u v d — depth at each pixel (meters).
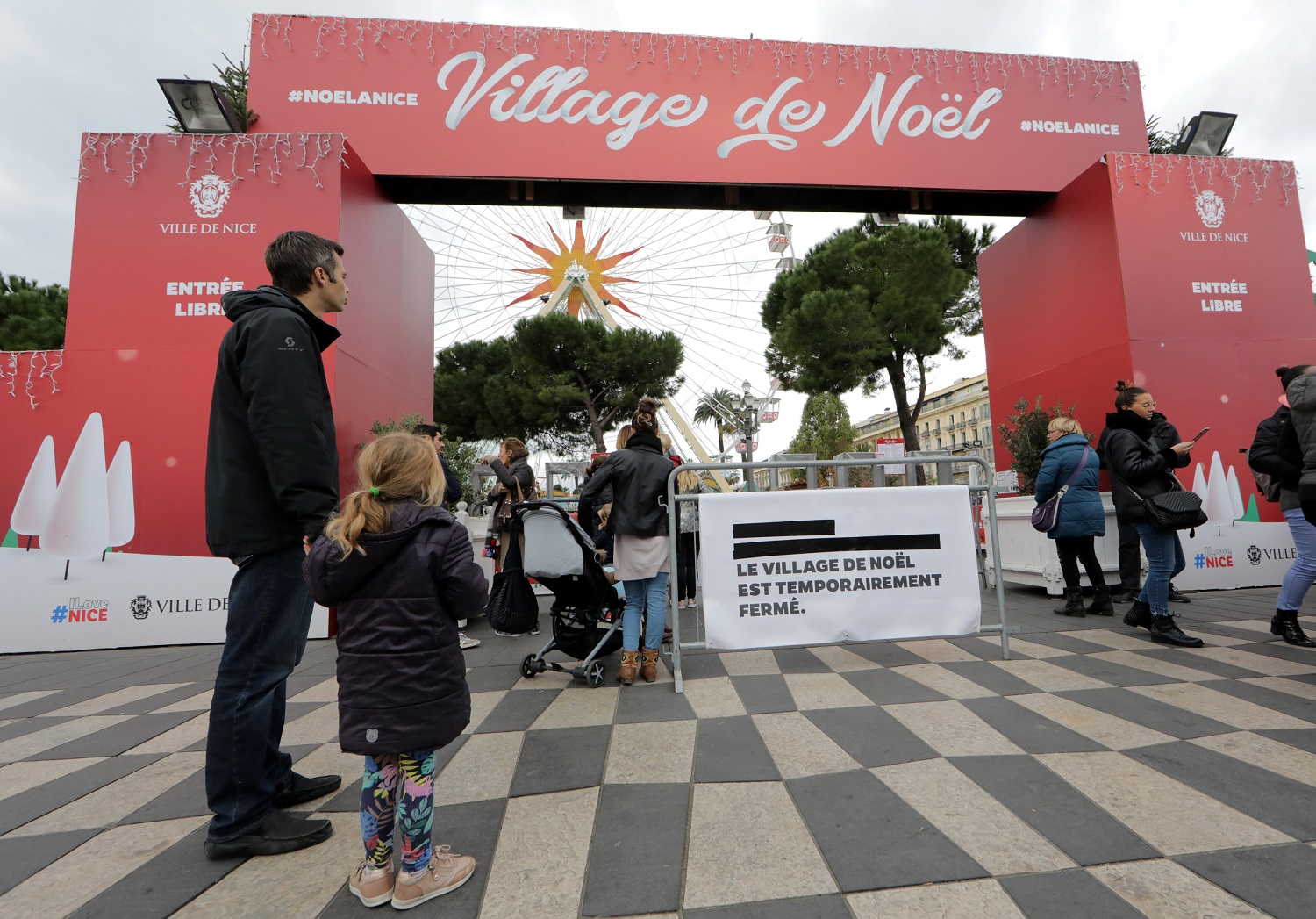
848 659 3.69
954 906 1.43
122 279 5.18
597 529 4.41
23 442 5.01
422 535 1.64
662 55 6.21
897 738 2.43
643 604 3.51
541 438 26.39
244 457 1.93
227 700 1.85
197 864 1.79
